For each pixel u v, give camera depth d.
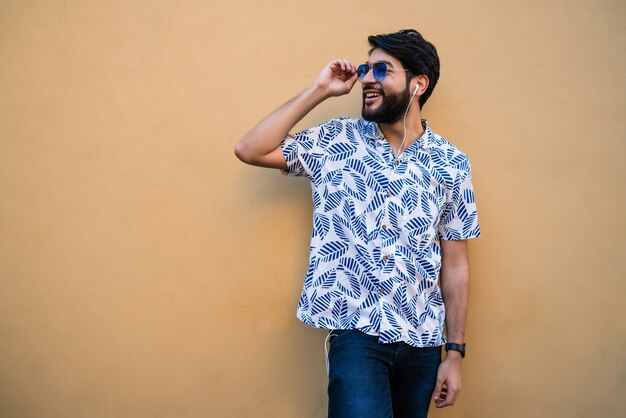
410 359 2.21
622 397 2.56
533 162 2.54
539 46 2.52
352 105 2.56
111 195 2.55
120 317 2.57
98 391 2.58
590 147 2.53
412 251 2.21
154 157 2.54
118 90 2.54
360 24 2.53
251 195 2.55
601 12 2.51
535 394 2.57
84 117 2.54
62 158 2.55
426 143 2.28
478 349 2.56
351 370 2.10
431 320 2.23
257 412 2.58
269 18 2.53
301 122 2.57
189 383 2.57
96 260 2.56
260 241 2.55
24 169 2.55
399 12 2.53
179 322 2.56
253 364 2.56
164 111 2.54
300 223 2.55
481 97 2.54
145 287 2.56
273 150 2.21
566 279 2.55
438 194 2.26
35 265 2.56
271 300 2.55
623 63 2.51
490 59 2.53
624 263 2.54
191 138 2.54
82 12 2.53
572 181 2.53
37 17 2.53
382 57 2.23
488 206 2.54
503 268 2.55
